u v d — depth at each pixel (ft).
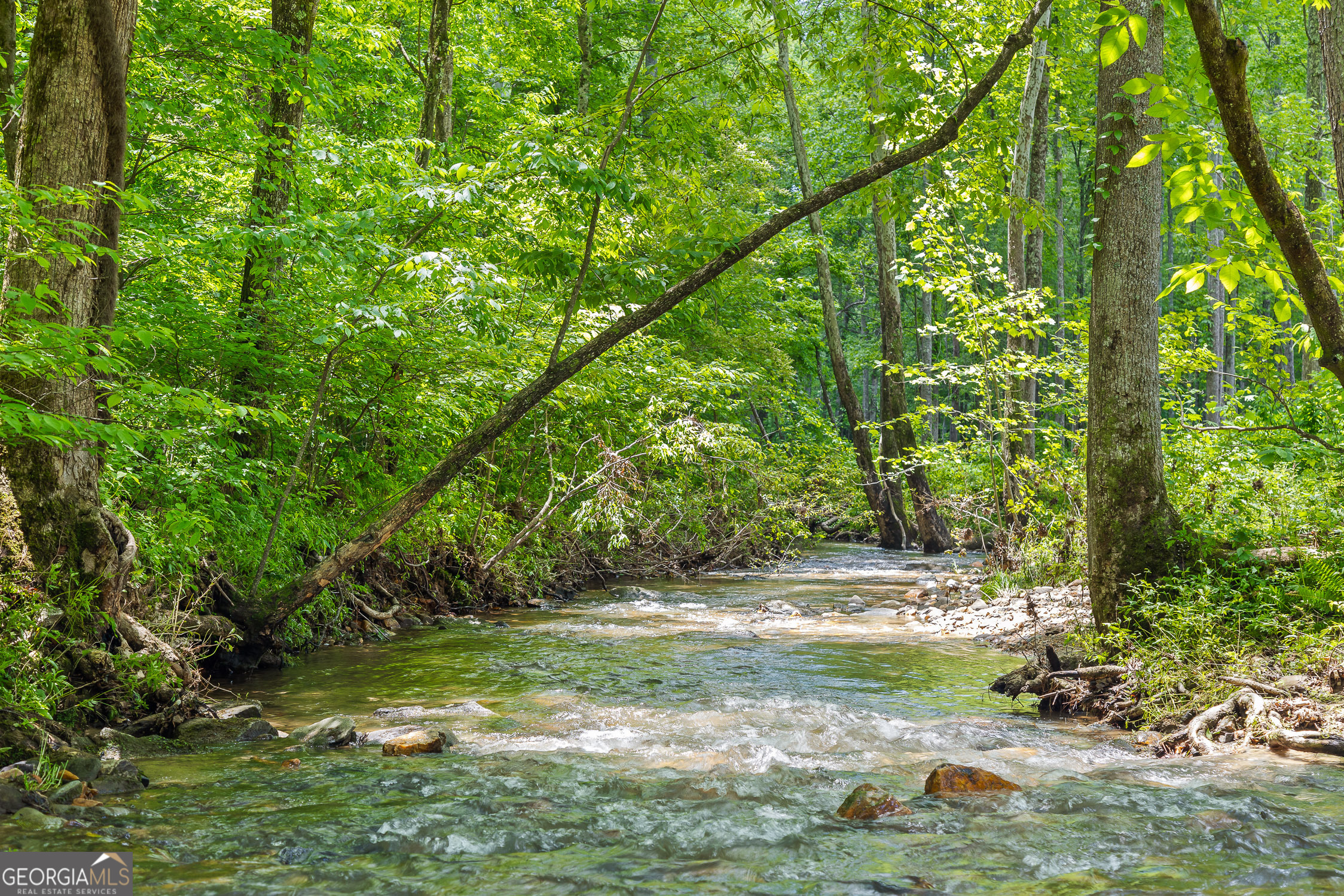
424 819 13.39
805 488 76.07
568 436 48.80
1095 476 23.18
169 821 13.34
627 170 30.09
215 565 26.66
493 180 29.96
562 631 35.35
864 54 31.04
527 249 37.32
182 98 30.78
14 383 18.26
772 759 17.33
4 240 18.92
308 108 32.04
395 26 62.18
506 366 36.50
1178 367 37.76
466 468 43.60
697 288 27.17
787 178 111.75
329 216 27.58
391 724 20.39
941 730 19.60
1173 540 22.36
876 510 74.02
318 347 30.48
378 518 26.94
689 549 59.11
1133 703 20.36
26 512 18.52
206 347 28.07
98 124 19.49
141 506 24.82
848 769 16.71
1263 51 81.82
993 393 48.78
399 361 32.40
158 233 29.91
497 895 10.67
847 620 37.63
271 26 33.30
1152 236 22.86
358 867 11.57
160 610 23.12
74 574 18.98
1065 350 41.78
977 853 12.05
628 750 18.04
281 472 30.58
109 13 19.45
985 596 40.22
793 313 91.09
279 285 30.04
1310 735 17.07
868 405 133.69
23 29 27.86
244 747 18.51
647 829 13.10
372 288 31.14
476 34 63.67
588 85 64.95
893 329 68.54
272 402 28.19
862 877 11.20
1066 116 71.92
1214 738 18.11
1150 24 22.76
